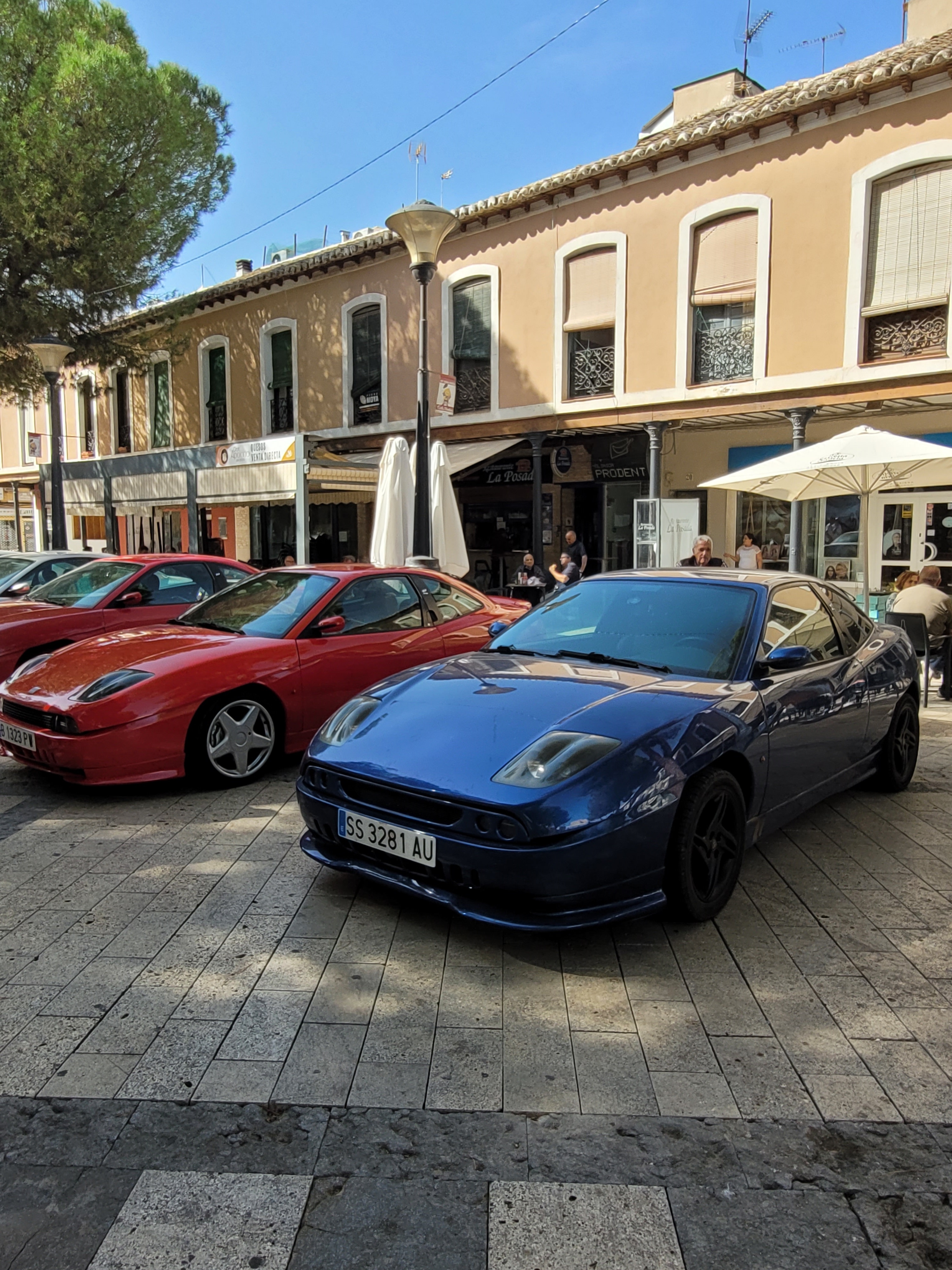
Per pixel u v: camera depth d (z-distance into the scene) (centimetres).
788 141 1161
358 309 1761
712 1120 243
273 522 2144
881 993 309
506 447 1503
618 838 310
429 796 323
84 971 323
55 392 1459
